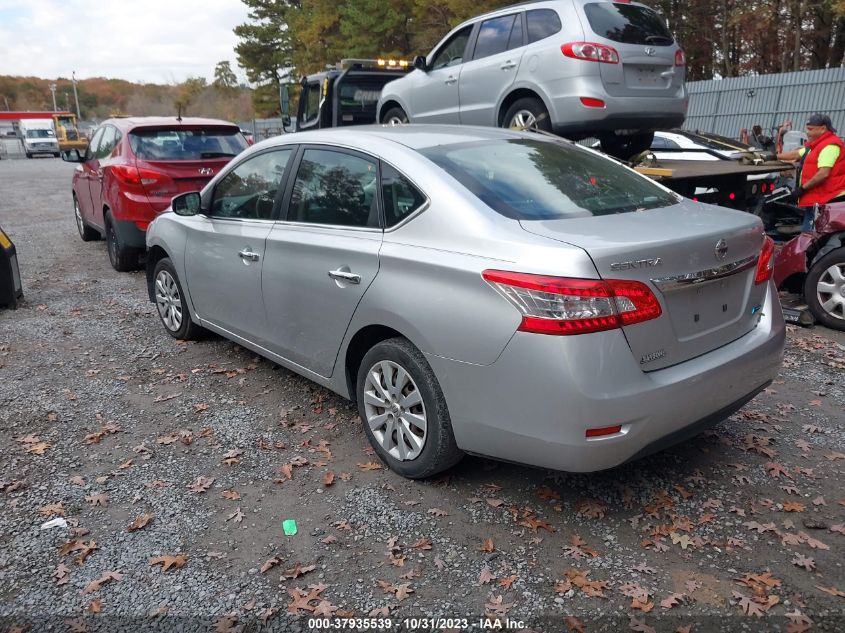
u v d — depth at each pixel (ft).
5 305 23.34
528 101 23.53
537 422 9.48
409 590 9.21
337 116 39.09
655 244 9.48
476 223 10.29
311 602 9.10
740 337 11.09
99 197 29.19
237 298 15.44
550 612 8.81
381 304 11.27
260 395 15.66
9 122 205.16
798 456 12.51
